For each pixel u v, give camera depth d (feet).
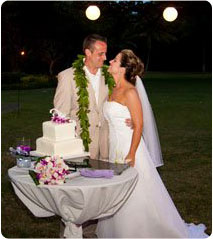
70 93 13.87
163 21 123.24
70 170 11.02
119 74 12.84
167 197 13.52
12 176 10.90
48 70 115.75
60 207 10.09
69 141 11.68
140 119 12.55
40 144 11.93
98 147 14.05
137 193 12.78
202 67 140.26
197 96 58.49
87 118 13.67
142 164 12.96
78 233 10.75
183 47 140.46
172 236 13.07
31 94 64.13
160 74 125.90
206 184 19.27
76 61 13.94
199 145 27.48
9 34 96.63
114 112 12.81
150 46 137.39
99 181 10.41
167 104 49.55
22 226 14.85
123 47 125.08
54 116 11.84
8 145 27.37
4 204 16.96
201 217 15.52
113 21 115.75
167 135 31.09
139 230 12.80
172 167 22.12
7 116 40.55
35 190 10.21
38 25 98.73
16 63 100.53
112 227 13.01
